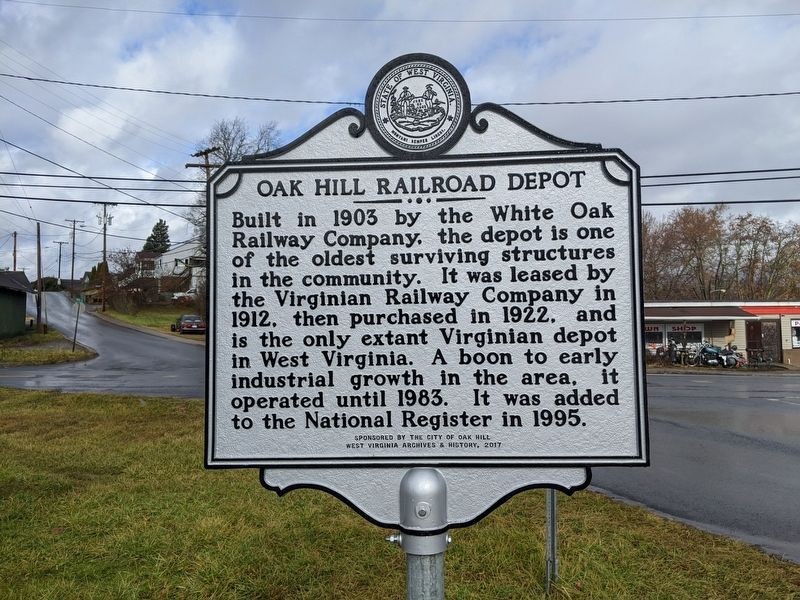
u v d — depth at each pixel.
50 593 3.66
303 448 2.98
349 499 2.96
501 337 2.97
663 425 10.81
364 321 3.02
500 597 3.73
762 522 5.50
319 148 3.11
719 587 3.85
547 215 3.00
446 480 2.95
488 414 2.94
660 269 55.75
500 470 2.93
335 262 3.05
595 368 2.92
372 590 3.83
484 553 4.35
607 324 2.93
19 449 7.78
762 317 30.91
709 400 14.42
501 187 3.02
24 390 14.19
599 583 3.84
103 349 29.00
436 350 2.98
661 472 7.41
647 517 5.30
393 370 2.99
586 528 4.91
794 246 51.84
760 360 29.19
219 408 3.01
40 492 5.75
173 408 11.11
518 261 2.99
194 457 7.21
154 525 4.82
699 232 53.25
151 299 59.94
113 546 4.42
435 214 3.04
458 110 3.07
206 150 34.50
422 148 3.07
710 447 8.91
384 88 3.09
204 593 3.75
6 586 3.79
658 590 3.78
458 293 3.00
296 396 3.00
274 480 2.99
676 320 30.34
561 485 2.90
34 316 47.66
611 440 2.88
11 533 4.70
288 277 3.05
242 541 4.47
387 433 2.97
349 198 3.07
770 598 3.69
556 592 3.76
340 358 3.01
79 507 5.29
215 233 3.08
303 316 3.03
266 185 3.09
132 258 69.56
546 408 2.92
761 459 8.12
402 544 2.87
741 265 54.41
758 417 11.73
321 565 4.17
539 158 3.01
